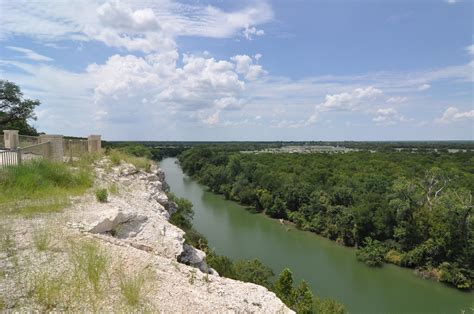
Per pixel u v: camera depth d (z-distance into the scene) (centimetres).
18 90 4266
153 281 647
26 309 468
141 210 1153
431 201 4397
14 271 559
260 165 8469
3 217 816
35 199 989
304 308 2094
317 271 3450
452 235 3666
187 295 645
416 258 3722
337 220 4747
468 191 4147
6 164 1226
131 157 2211
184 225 2931
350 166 8062
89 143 2180
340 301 2828
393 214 4288
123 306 526
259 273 2770
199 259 1053
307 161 9456
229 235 4519
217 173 8025
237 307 681
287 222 5684
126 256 726
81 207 977
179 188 8462
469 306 2888
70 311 484
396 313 2683
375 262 3819
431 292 3162
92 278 566
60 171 1295
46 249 658
